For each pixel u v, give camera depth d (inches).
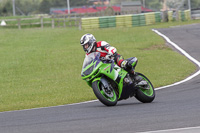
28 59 2856.8
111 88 1066.1
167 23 5398.6
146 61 2465.6
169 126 726.5
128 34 3922.2
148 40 3385.8
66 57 2842.0
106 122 800.9
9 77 2265.0
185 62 2340.1
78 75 2186.3
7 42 3909.9
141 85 1123.9
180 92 1393.9
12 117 992.2
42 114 1012.5
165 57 2564.0
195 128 692.1
